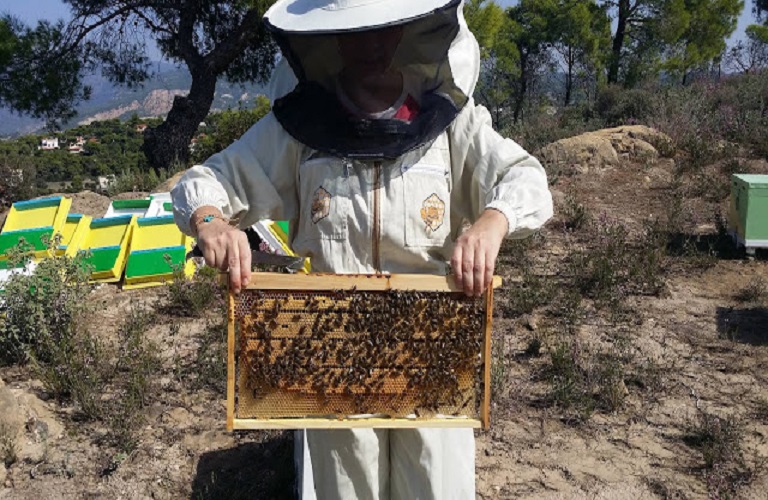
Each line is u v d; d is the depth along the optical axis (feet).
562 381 12.84
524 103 93.50
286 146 6.92
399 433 6.94
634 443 11.50
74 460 10.93
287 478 10.26
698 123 35.01
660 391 12.94
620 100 47.32
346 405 6.30
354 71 6.46
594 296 17.06
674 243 20.66
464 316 6.13
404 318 6.06
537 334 15.11
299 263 6.64
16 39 46.26
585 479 10.60
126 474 10.64
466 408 6.36
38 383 13.15
